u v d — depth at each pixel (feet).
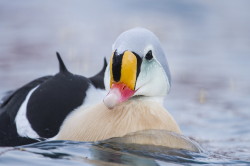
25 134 29.68
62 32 64.23
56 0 80.02
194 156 28.37
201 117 41.50
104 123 28.78
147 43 29.04
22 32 65.46
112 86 28.17
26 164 24.58
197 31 68.69
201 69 54.70
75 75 31.94
